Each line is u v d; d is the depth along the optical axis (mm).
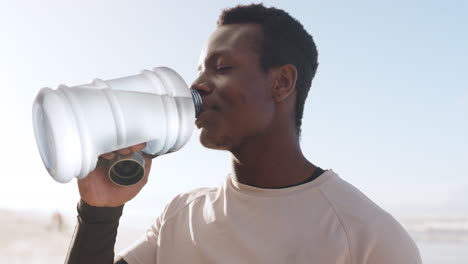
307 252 1190
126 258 1434
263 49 1271
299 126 1373
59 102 984
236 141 1242
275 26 1315
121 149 1082
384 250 1151
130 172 1114
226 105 1222
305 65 1383
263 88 1260
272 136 1280
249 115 1229
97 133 1030
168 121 1146
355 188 1320
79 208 1176
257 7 1335
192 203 1441
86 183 1140
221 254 1271
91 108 1025
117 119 1055
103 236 1165
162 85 1180
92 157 1032
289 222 1233
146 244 1462
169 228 1420
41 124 1046
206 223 1340
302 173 1312
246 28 1289
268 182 1289
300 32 1387
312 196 1256
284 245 1212
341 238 1182
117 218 1185
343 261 1168
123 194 1162
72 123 991
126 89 1131
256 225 1258
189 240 1350
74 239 1175
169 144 1164
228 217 1300
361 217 1202
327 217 1220
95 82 1093
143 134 1100
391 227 1195
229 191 1340
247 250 1239
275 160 1286
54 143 984
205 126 1232
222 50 1258
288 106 1317
